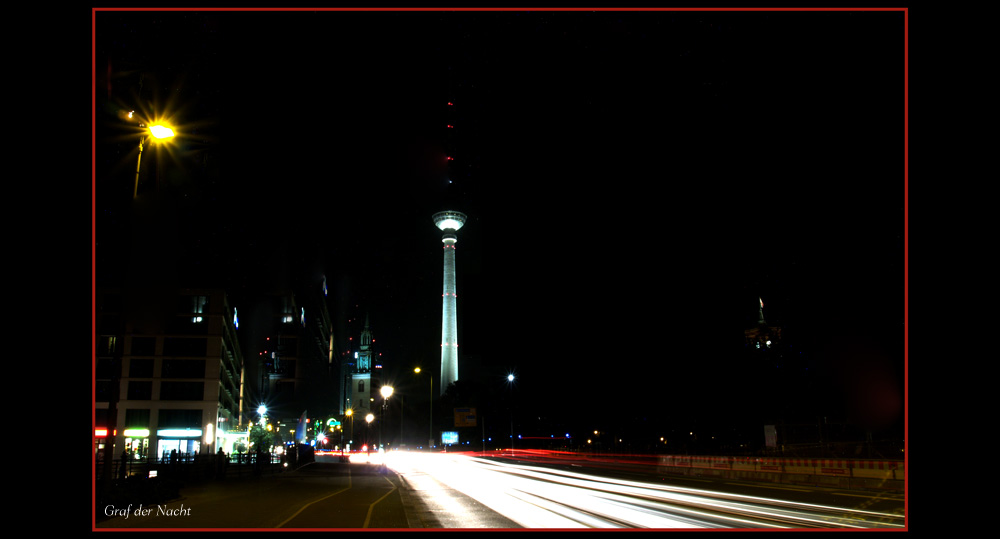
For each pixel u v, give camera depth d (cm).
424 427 15550
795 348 4731
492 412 12731
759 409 5150
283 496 2159
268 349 10788
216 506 1777
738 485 2766
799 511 1655
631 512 1658
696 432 5806
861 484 2533
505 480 3281
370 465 5672
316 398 13025
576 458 7581
